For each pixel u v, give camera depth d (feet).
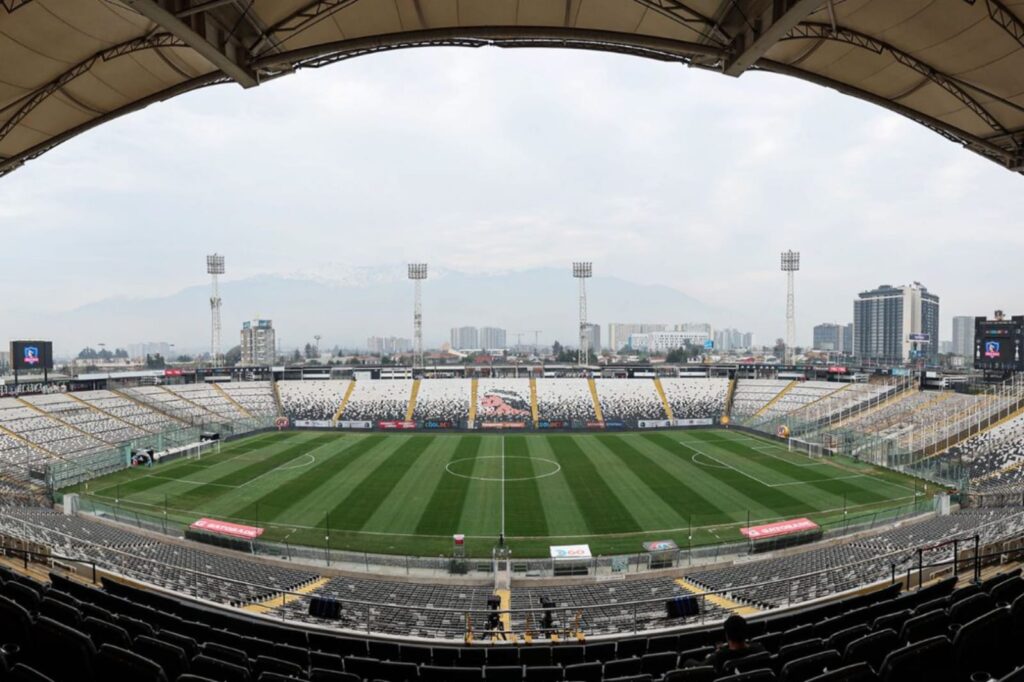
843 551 96.73
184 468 169.07
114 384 252.62
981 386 217.56
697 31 47.03
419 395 282.97
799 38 48.11
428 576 94.48
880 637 23.61
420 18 50.16
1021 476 141.69
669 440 216.95
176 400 254.88
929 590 37.37
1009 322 225.35
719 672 24.67
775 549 104.37
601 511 126.52
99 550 85.97
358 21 49.47
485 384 293.64
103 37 47.21
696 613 55.21
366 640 41.68
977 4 43.62
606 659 39.88
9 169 65.31
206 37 40.16
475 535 112.88
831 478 155.02
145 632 30.19
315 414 264.52
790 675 21.67
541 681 30.86
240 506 130.62
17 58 48.39
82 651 22.36
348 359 590.96
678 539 110.22
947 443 174.09
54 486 145.59
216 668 24.14
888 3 44.21
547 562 96.63
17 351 219.61
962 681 20.33
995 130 59.16
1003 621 21.35
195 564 91.50
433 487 146.30
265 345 558.15
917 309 596.29
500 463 174.70
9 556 59.67
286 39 46.91
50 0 42.52
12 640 24.79
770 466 170.19
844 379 273.33
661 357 626.23
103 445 189.57
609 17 49.98
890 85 55.57
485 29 45.52
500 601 78.84
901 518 118.01
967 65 50.57
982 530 85.40
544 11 49.26
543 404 273.54
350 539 110.73
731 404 273.95
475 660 39.32
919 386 232.32
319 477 157.07
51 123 58.75
